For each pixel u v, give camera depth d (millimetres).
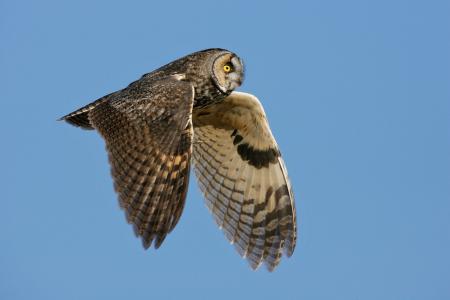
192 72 15008
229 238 15992
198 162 16125
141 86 13523
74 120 14648
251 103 15422
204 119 15773
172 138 12883
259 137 15766
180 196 12734
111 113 13242
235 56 15305
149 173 12719
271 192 15898
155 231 12547
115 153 12883
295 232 15891
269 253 15891
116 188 12641
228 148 15977
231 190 16016
